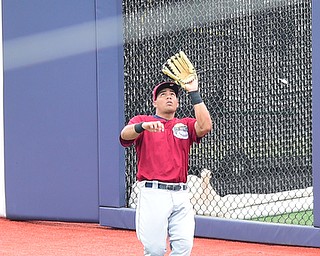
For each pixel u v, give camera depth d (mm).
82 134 36062
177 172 22359
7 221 38188
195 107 22484
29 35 37094
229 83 34500
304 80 32844
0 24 38000
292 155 33844
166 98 22953
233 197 34312
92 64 35719
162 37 34844
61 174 36688
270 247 30531
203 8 34281
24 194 37719
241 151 34812
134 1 35188
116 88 35000
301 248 30125
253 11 33844
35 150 37281
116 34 35000
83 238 33156
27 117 37438
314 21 29703
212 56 34406
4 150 38219
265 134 34375
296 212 33969
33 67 37156
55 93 36656
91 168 35906
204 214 34312
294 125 33469
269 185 34531
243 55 34250
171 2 34688
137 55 35250
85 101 35938
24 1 37188
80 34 35875
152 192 22234
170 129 22688
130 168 35531
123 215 34938
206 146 35094
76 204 36344
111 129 35188
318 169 29766
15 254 29469
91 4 35562
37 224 37281
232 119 34812
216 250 29984
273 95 33938
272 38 33625
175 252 22438
